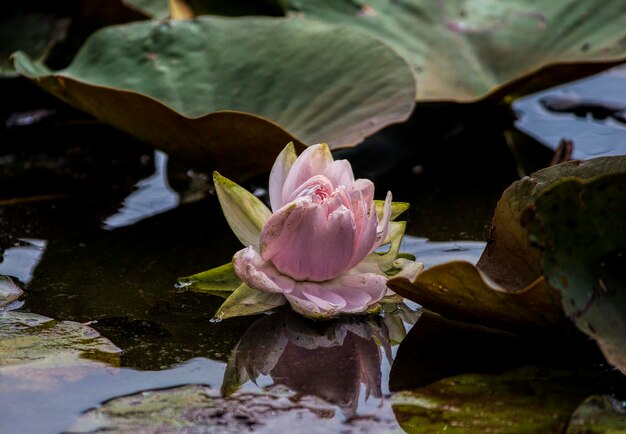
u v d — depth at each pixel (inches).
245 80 63.3
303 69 63.4
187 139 59.8
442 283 51.8
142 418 50.1
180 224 59.9
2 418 50.1
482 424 49.7
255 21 64.8
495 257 53.6
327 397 50.8
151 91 62.9
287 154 55.6
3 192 62.1
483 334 53.3
